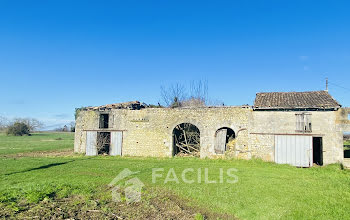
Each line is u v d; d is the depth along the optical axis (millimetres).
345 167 17125
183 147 22531
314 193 10328
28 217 7410
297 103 18547
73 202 8773
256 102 19828
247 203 8883
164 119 21312
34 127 72062
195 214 7746
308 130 17969
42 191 9812
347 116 17469
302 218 7594
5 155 22250
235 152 19344
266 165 17516
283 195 9938
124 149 21891
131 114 22094
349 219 7582
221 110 20125
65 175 13148
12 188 10234
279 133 18578
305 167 17750
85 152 22656
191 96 35469
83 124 23094
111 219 7398
